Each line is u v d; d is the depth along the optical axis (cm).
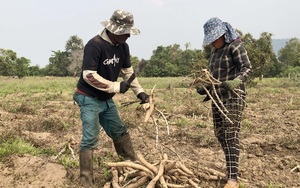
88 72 390
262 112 1092
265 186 437
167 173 402
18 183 427
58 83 2931
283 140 654
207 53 2083
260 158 551
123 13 385
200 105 1147
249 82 2122
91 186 411
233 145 404
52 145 620
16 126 756
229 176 405
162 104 1222
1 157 508
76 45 6316
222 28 386
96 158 519
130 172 411
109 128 443
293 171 494
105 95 413
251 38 2138
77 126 801
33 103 1236
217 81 384
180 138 682
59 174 446
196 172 441
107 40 395
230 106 396
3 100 1336
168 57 6203
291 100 1323
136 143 630
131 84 430
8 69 5034
